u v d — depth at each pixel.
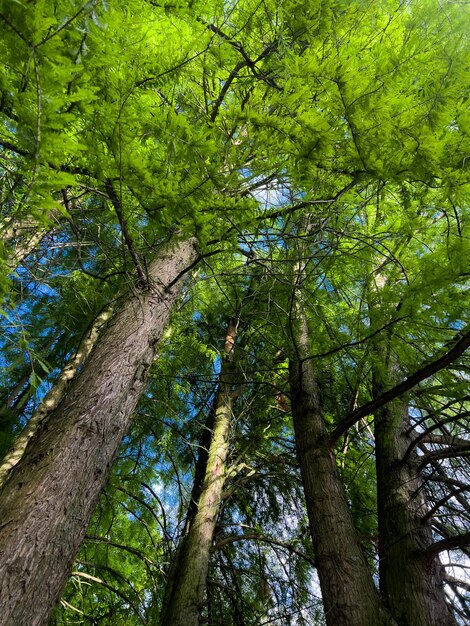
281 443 5.54
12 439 4.14
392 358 3.80
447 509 3.91
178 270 3.14
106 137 1.49
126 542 5.21
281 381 5.43
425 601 2.73
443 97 1.86
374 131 1.91
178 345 5.44
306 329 4.51
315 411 4.15
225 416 5.34
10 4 0.92
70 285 4.17
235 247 2.10
